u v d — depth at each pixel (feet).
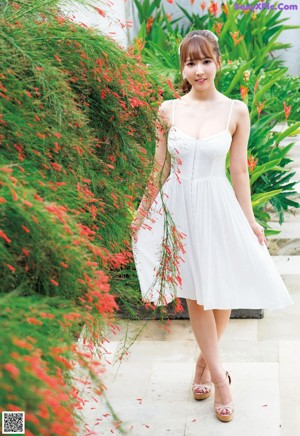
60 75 6.23
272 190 15.47
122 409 9.23
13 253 5.37
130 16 23.41
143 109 7.27
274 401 9.32
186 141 8.64
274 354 10.56
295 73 26.04
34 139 6.01
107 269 6.96
